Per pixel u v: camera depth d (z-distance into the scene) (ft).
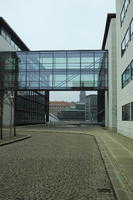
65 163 38.09
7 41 168.96
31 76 153.89
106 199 21.21
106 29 151.23
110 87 137.49
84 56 153.38
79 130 139.54
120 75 103.91
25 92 204.03
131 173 30.09
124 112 94.79
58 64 153.48
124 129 95.20
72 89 152.15
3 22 158.51
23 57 155.22
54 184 25.82
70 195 22.15
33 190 23.53
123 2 95.91
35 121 236.43
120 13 103.40
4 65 155.43
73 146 62.49
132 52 78.84
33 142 72.69
